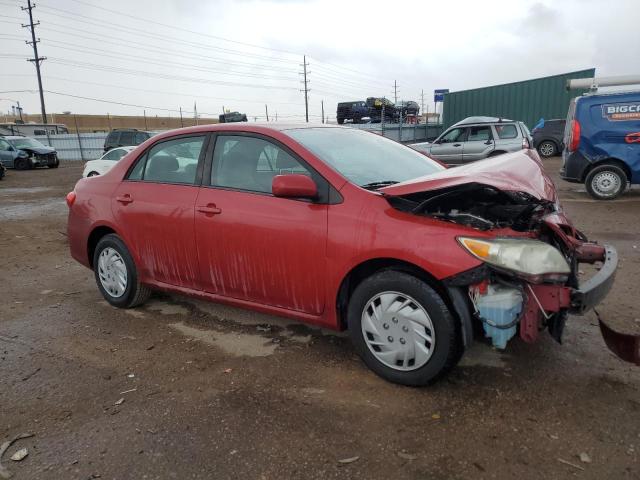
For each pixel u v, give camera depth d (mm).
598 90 10141
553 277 2764
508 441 2564
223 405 2990
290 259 3385
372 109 27594
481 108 24719
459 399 2957
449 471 2367
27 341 4035
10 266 6582
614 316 4109
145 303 4801
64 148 35438
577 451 2479
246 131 3768
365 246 3055
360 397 3016
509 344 3633
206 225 3793
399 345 3053
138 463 2496
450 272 2789
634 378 3148
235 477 2377
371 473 2373
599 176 10023
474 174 3057
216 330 4125
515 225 3254
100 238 4859
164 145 4297
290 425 2766
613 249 3273
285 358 3572
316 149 3543
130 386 3260
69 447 2643
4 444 2688
